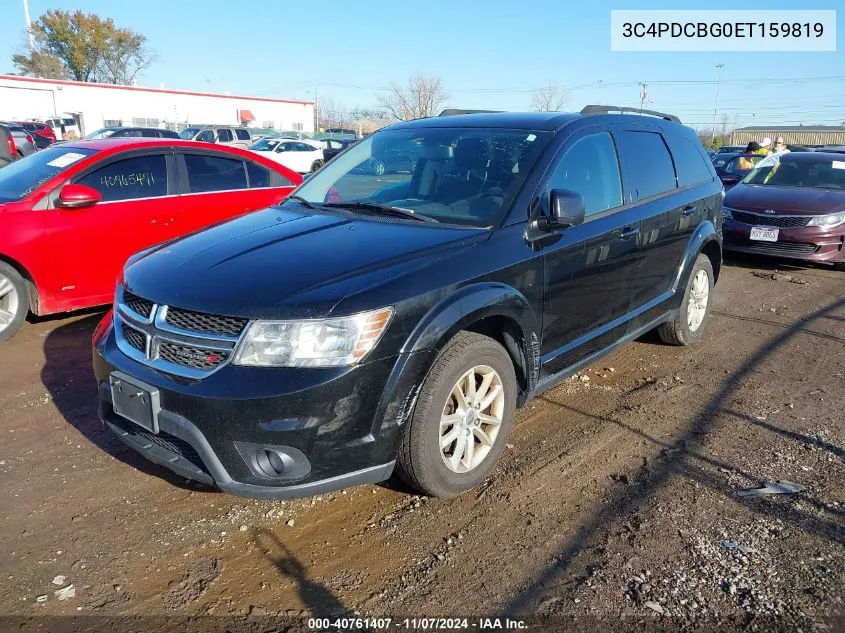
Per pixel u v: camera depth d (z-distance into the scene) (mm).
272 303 2699
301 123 50312
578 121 4148
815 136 61188
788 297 7539
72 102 37438
